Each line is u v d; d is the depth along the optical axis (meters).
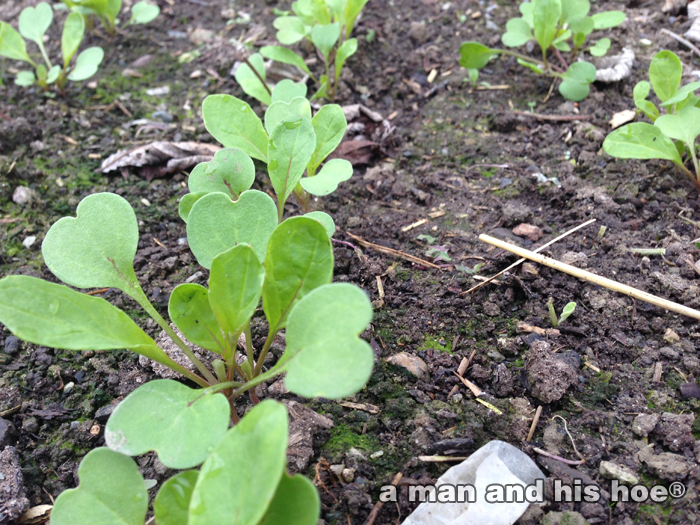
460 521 0.09
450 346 0.12
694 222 0.14
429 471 0.10
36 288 0.08
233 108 0.12
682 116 0.14
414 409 0.11
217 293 0.09
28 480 0.10
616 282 0.12
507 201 0.15
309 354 0.08
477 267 0.13
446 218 0.15
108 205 0.10
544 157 0.16
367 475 0.10
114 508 0.08
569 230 0.14
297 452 0.10
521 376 0.11
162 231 0.15
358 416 0.11
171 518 0.08
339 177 0.12
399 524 0.09
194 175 0.11
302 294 0.09
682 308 0.12
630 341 0.12
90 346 0.08
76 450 0.11
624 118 0.16
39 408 0.11
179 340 0.10
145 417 0.08
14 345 0.12
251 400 0.11
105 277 0.10
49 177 0.16
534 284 0.13
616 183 0.15
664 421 0.10
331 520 0.09
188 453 0.08
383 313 0.12
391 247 0.14
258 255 0.10
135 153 0.16
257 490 0.07
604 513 0.09
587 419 0.11
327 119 0.12
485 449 0.10
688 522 0.09
